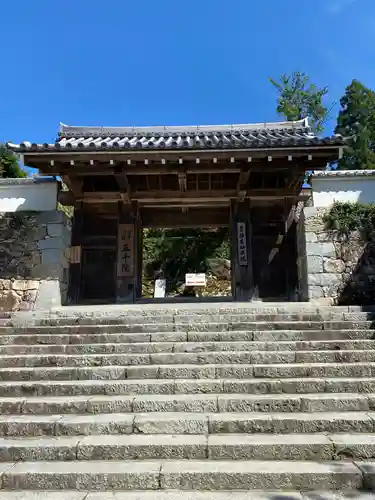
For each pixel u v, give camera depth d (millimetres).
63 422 3916
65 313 6957
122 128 11508
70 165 8805
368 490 3080
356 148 22031
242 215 9891
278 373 4789
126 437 3748
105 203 10055
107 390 4574
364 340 5465
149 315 6797
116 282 9641
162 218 11102
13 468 3350
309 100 23625
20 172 20266
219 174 9852
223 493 3057
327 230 8859
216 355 5152
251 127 11617
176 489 3150
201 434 3811
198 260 20344
